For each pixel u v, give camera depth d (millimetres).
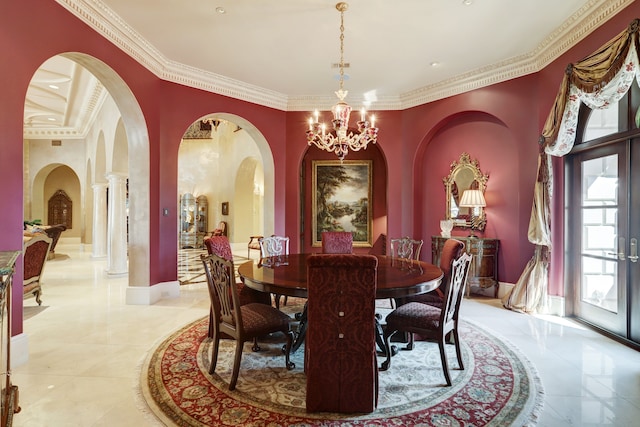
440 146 5633
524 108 4492
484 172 5121
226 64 4695
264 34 3891
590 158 3682
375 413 2076
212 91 5137
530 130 4445
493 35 3896
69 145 10695
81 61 3557
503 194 4914
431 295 3312
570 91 3447
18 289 2732
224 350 3045
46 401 2193
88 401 2197
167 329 3557
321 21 3617
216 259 2447
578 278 3873
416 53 4332
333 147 3891
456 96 5184
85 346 3102
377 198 6867
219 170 12062
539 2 3268
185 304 4496
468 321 3836
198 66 4766
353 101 5938
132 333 3441
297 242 6051
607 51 2932
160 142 4637
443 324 2447
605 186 3492
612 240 3402
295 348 2963
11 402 1679
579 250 3854
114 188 6504
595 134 3580
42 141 10680
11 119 2646
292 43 4094
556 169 4059
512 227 4805
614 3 3076
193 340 3260
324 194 6930
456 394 2295
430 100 5504
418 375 2578
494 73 4715
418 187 5812
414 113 5738
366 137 3695
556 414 2055
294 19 3578
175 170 4828
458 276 2521
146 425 1953
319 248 6922
